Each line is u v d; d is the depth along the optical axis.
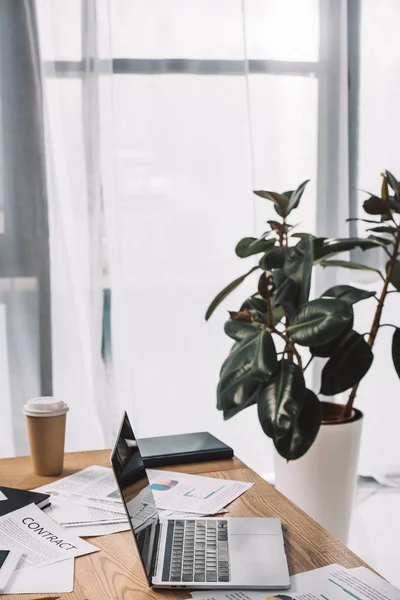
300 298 2.24
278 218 3.09
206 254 3.10
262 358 2.14
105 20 2.86
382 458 3.38
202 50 2.99
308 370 3.22
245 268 3.13
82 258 2.94
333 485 2.48
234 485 1.66
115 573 1.27
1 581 1.22
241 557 1.30
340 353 2.36
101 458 1.85
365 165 3.21
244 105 3.06
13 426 2.96
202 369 3.14
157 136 3.00
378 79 3.17
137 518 1.27
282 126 3.07
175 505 1.55
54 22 2.83
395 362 2.46
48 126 2.87
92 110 2.88
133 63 2.95
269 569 1.26
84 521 1.46
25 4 2.80
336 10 3.05
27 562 1.29
